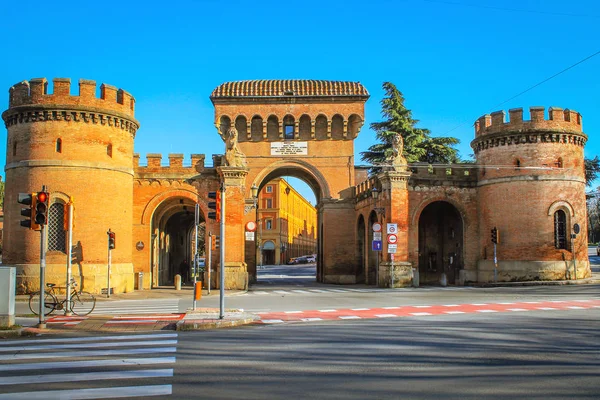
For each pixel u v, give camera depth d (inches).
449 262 1673.2
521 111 1470.2
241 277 1417.3
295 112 1801.2
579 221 1469.0
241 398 330.3
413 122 2247.8
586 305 876.0
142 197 1567.4
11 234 1264.8
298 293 1280.8
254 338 567.8
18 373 402.3
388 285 1432.1
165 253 1884.8
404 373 394.3
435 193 1558.8
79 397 336.2
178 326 652.1
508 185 1478.8
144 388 355.9
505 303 927.7
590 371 396.2
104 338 578.6
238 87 1833.2
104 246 1301.7
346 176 1813.5
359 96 1800.0
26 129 1272.1
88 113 1286.9
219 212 783.7
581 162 1507.1
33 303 1072.8
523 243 1445.6
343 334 587.2
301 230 5615.2
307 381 372.8
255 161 1809.8
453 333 583.8
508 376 381.4
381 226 1498.5
